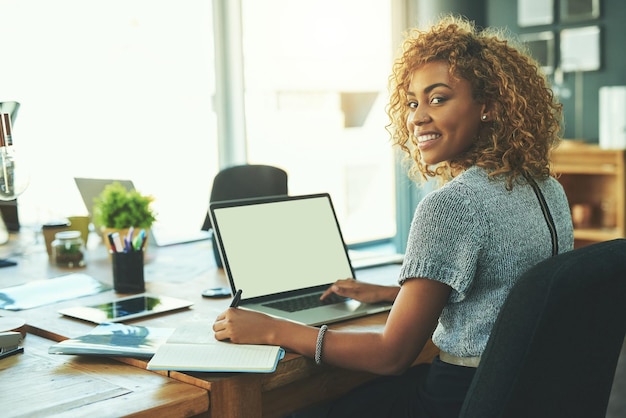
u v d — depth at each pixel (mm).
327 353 1417
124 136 3945
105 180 2695
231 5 4098
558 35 5500
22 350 1525
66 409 1195
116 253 2010
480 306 1395
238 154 4207
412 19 5148
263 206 1951
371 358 1396
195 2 4180
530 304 1147
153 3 4016
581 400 1290
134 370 1405
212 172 4324
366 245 5496
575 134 5512
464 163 1524
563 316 1161
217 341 1471
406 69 1562
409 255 1392
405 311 1385
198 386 1312
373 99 5434
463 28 1562
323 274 1987
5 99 3475
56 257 2420
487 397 1176
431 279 1363
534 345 1147
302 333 1443
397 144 1750
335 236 2061
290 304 1826
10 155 1976
